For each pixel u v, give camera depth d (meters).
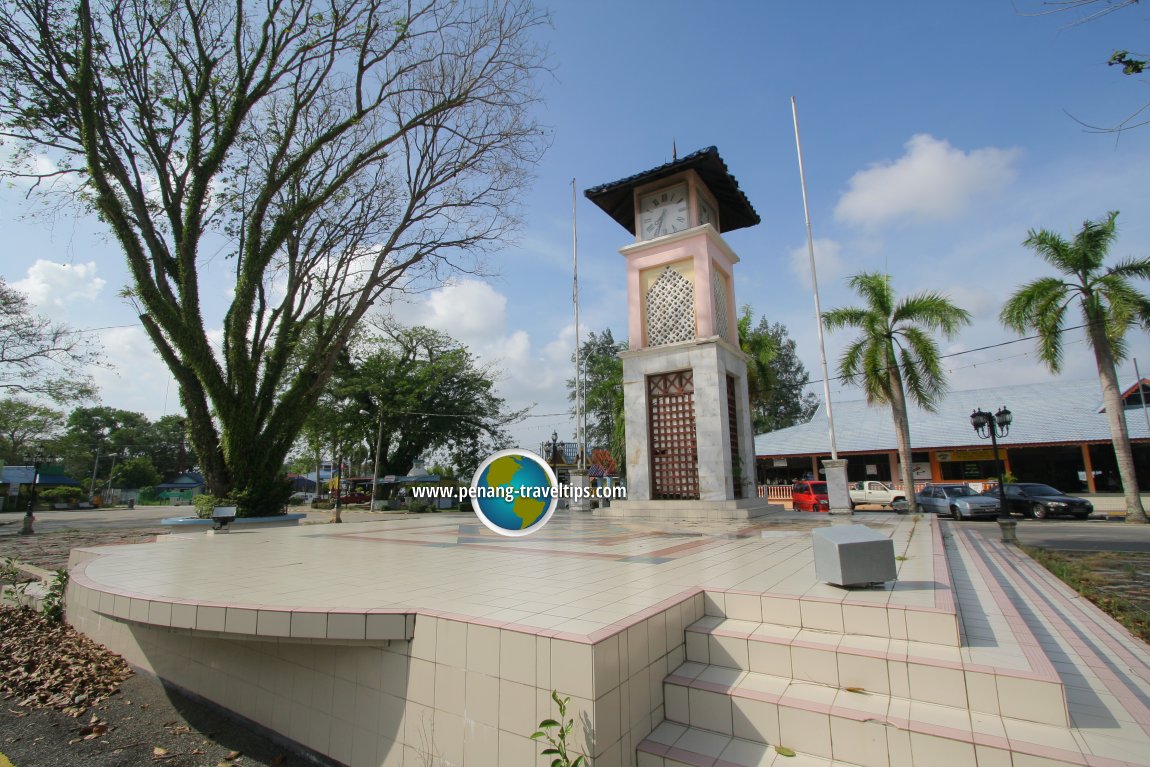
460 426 37.03
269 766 3.80
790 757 2.91
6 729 4.48
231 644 4.50
